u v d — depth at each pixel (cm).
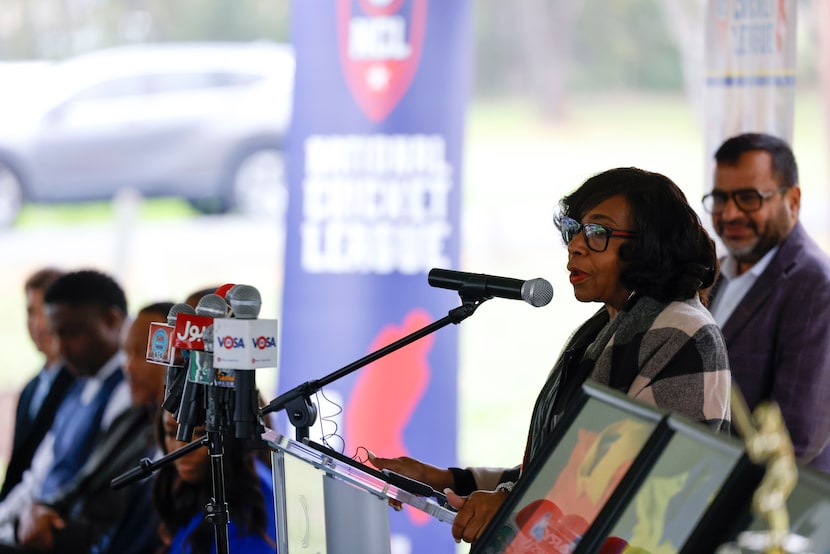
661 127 2378
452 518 432
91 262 1961
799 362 717
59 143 2034
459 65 880
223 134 2058
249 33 2302
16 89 2055
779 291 729
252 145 2066
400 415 889
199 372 429
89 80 2066
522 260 1991
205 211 2056
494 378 1669
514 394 1634
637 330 443
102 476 865
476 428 1557
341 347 893
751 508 310
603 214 452
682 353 431
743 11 771
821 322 718
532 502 374
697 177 2289
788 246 736
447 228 883
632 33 2419
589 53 2436
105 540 857
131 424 862
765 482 303
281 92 2080
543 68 2439
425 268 884
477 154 2355
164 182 2053
